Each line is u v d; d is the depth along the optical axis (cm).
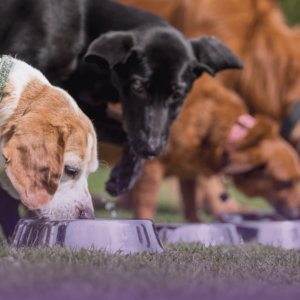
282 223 549
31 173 336
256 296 215
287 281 258
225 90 762
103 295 199
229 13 805
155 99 527
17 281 215
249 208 995
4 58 414
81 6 560
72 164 380
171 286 220
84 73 556
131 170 581
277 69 819
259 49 810
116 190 580
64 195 391
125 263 280
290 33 860
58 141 350
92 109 588
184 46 552
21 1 533
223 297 209
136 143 525
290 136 828
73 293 199
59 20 538
